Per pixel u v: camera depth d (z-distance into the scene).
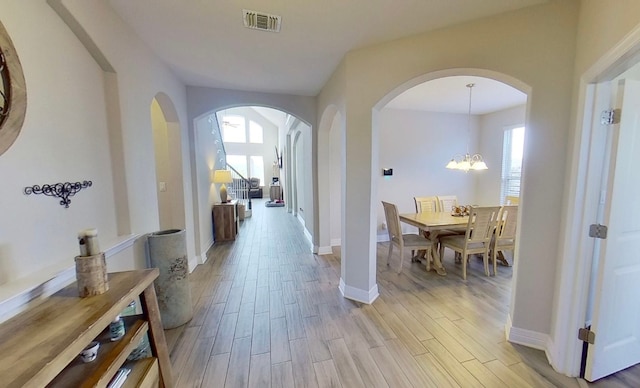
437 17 2.00
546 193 1.87
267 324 2.38
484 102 4.55
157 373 1.51
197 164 3.90
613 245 1.60
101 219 1.76
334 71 3.08
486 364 1.87
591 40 1.53
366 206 2.67
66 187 1.45
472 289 3.09
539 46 1.82
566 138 1.78
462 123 5.44
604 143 1.59
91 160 1.67
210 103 3.78
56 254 1.38
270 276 3.48
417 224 3.64
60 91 1.42
